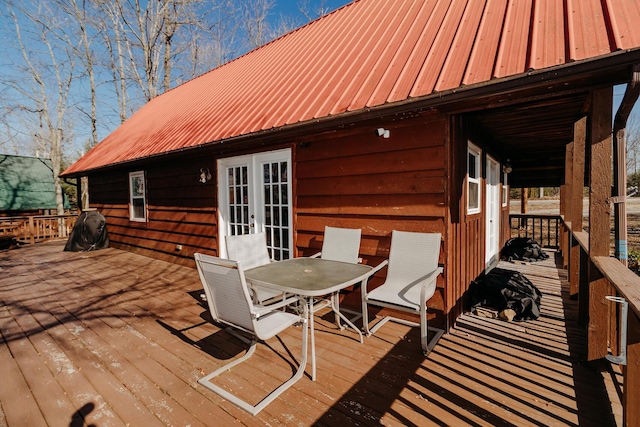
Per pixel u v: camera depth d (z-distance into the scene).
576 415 2.01
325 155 4.11
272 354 2.85
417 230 3.40
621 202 2.25
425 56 3.31
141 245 7.90
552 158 7.77
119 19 15.98
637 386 1.47
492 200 5.89
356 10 5.91
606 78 2.15
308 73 4.70
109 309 4.08
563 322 3.41
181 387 2.41
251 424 2.00
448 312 3.22
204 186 6.00
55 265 6.81
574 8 2.70
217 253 5.80
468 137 3.79
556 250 7.68
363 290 3.12
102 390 2.38
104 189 9.28
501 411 2.06
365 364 2.65
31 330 3.46
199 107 6.83
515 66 2.34
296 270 3.04
